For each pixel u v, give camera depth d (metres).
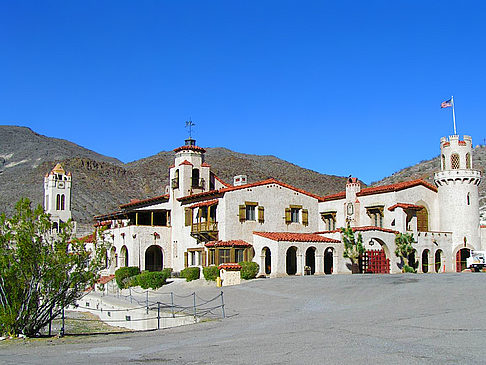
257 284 40.06
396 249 47.25
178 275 53.06
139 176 173.00
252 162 198.12
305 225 54.16
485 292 26.20
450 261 51.75
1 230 23.39
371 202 51.78
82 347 19.69
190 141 56.81
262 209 50.50
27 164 192.00
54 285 23.69
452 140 53.97
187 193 55.00
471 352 14.25
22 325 23.45
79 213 122.06
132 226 53.84
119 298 41.97
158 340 20.44
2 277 23.16
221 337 19.89
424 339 16.36
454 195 52.62
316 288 34.28
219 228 48.72
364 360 14.02
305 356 15.00
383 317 21.61
